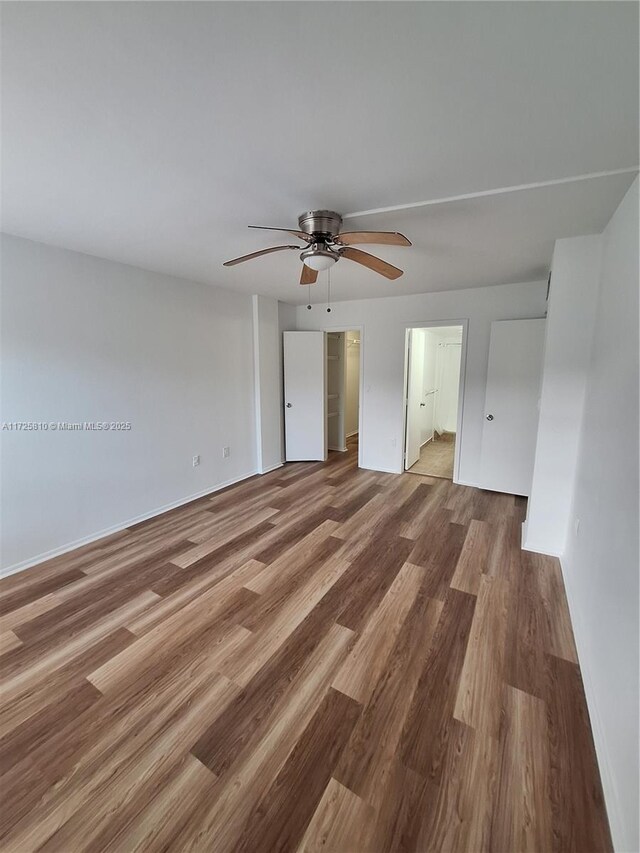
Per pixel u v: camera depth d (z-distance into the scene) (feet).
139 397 10.51
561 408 8.21
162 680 5.32
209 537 9.77
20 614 6.75
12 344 7.81
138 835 3.58
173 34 3.02
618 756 3.73
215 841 3.53
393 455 15.43
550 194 5.67
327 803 3.82
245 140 4.47
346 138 4.41
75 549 9.15
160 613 6.76
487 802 3.82
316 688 5.18
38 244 8.05
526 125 4.12
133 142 4.50
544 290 11.60
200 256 9.06
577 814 3.71
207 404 12.85
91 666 5.58
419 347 16.90
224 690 5.16
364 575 7.93
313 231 6.37
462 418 13.56
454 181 5.38
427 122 4.10
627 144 4.43
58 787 3.97
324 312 16.40
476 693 5.08
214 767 4.16
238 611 6.79
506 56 3.21
